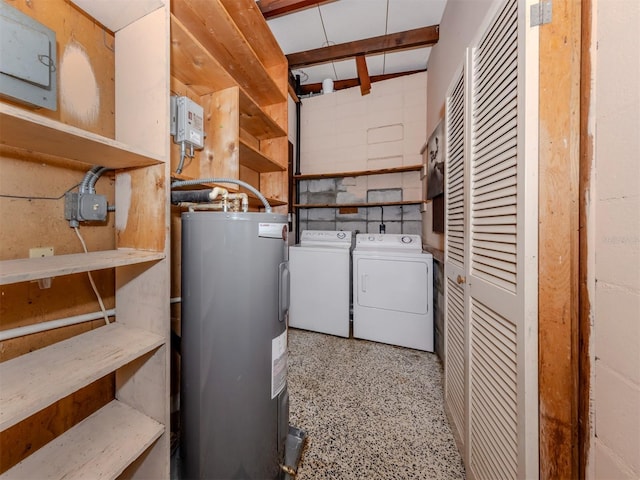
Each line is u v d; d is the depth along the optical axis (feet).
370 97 10.00
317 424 4.69
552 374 2.25
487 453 2.99
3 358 2.64
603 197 2.02
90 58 3.34
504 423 2.65
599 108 2.05
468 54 3.62
